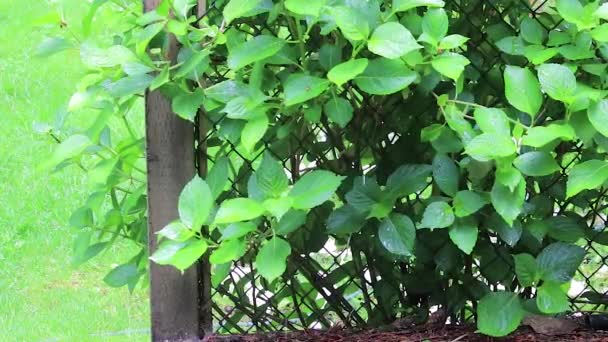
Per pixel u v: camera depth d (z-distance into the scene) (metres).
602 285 3.22
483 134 2.10
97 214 3.12
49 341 3.41
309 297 2.68
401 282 2.62
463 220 2.30
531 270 2.37
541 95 2.19
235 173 2.52
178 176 2.47
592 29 2.24
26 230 4.59
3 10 8.00
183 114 2.27
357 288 2.72
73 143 2.46
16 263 4.26
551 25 2.44
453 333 2.55
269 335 2.59
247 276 2.62
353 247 2.60
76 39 2.63
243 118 2.23
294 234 2.57
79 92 2.46
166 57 2.38
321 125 2.52
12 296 3.89
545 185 2.49
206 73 2.43
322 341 2.54
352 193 2.36
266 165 2.20
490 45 2.46
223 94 2.27
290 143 2.52
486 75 2.47
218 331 2.65
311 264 2.61
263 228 2.42
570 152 2.47
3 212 4.74
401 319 2.64
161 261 2.16
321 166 2.56
